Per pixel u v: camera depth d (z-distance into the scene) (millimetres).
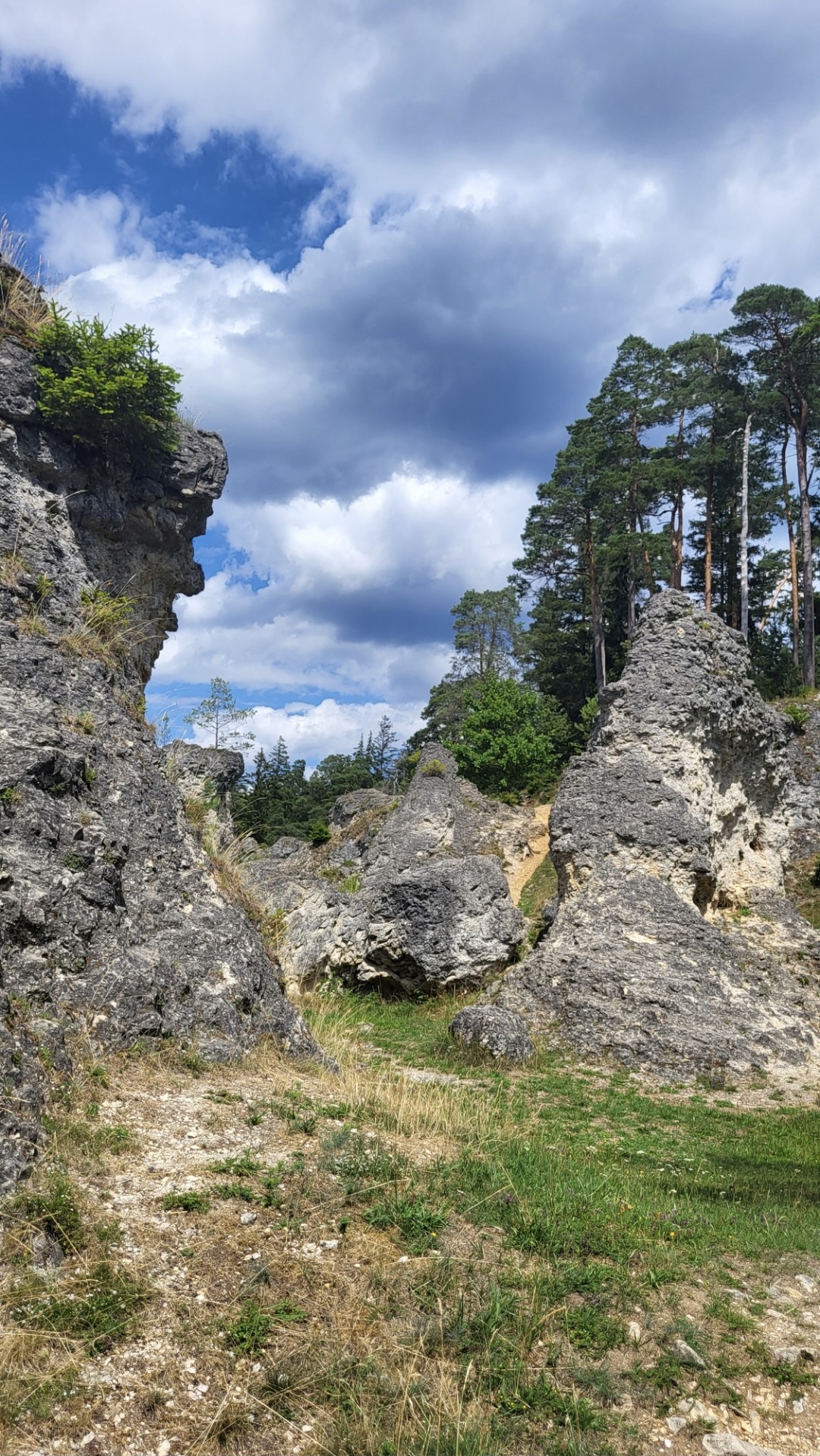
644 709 21078
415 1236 6055
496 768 50500
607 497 52188
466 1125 9219
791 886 29438
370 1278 5508
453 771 34500
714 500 55438
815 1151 11156
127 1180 6098
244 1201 6070
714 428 52219
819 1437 4793
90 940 8695
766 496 52688
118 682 12305
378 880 26359
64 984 8117
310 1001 20562
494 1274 5789
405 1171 7012
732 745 22406
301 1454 4270
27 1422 4105
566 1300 5676
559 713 60406
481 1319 5230
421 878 23266
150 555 19453
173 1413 4348
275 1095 8289
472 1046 15750
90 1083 7316
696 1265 6492
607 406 53312
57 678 11102
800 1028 16406
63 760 9766
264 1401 4477
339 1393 4586
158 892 10320
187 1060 8477
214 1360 4684
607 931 17969
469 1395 4723
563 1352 5184
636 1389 4953
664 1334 5418
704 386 49812
